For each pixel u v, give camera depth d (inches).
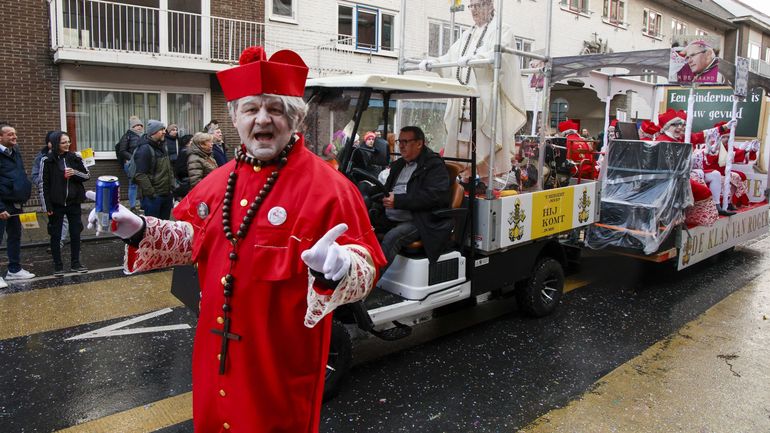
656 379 165.0
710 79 257.9
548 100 211.5
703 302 241.9
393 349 186.4
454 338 196.5
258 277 66.9
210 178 76.9
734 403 150.8
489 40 203.9
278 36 519.2
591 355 182.5
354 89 160.4
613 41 890.7
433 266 168.6
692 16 1089.4
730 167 302.5
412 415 142.3
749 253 345.7
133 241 72.8
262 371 68.3
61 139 248.1
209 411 71.7
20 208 245.3
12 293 229.0
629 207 252.5
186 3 471.8
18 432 129.3
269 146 67.8
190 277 161.5
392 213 174.2
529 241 204.4
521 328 207.2
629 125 362.3
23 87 411.5
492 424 138.5
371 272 64.9
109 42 447.8
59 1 417.1
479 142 202.5
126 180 465.7
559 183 261.1
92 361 167.9
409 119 224.5
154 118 473.7
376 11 581.9
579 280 276.7
